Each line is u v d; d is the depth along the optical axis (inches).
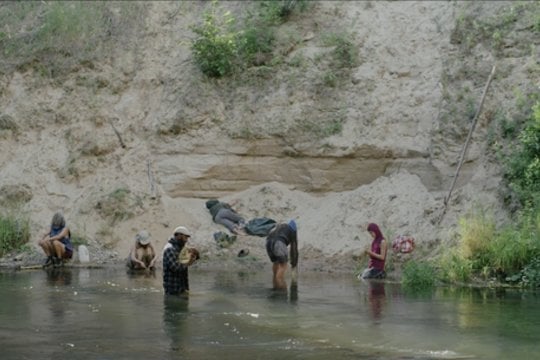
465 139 711.1
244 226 727.1
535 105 661.9
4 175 798.5
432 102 751.7
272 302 469.7
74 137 812.0
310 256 689.0
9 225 735.1
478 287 542.3
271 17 844.6
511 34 751.7
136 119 816.9
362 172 745.6
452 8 821.2
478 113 711.1
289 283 567.2
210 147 781.3
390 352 327.9
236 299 482.9
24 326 384.8
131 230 740.0
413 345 341.1
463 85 741.9
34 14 923.4
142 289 528.1
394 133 745.0
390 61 792.3
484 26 768.9
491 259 573.9
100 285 548.7
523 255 562.6
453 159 708.7
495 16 774.5
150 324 392.5
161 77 840.3
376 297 492.1
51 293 504.4
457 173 695.7
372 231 605.3
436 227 668.7
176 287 503.2
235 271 650.2
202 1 906.1
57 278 590.9
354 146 745.0
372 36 817.5
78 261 700.0
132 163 791.1
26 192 783.1
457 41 781.3
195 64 829.8
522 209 625.9
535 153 642.8
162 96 824.9
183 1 908.6
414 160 730.2
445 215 674.2
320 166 754.2
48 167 799.1
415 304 461.4
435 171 712.4
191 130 790.5
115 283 560.7
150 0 912.9
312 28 838.5
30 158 808.9
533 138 642.8
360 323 395.5
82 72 850.1
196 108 793.6
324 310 438.0
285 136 765.3
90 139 804.0
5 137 826.8
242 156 776.3
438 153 716.7
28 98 843.4
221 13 883.4
